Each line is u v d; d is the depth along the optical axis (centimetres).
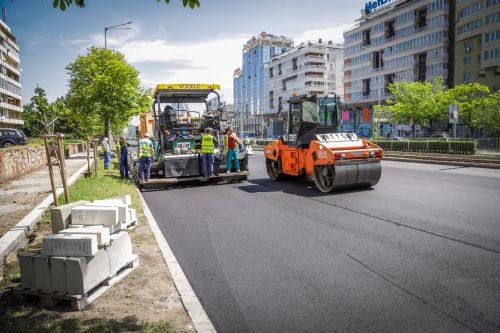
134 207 829
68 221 441
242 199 971
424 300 370
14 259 519
